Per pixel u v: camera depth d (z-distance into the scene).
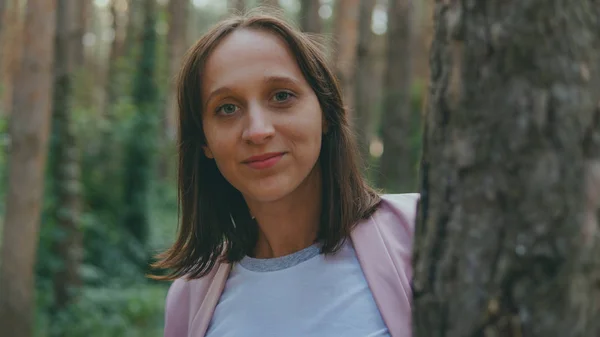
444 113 0.79
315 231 1.36
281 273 1.32
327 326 1.24
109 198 11.15
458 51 0.77
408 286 1.23
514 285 0.73
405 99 8.76
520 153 0.72
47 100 6.60
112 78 14.05
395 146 8.70
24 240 6.52
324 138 1.35
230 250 1.45
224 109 1.24
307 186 1.34
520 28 0.72
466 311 0.76
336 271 1.29
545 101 0.71
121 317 8.35
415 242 0.86
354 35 9.45
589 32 0.72
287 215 1.35
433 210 0.81
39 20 6.49
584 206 0.70
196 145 1.39
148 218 11.28
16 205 6.49
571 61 0.71
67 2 8.42
